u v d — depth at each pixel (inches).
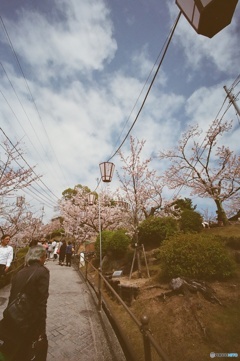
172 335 227.8
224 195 580.4
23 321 78.7
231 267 309.0
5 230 510.3
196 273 305.0
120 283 369.7
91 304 249.9
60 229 1449.3
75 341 156.8
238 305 246.8
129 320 285.6
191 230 488.4
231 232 470.3
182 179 629.6
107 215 796.6
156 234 502.6
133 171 566.6
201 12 62.7
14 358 75.5
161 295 295.0
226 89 343.6
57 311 221.3
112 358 134.3
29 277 87.1
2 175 358.9
